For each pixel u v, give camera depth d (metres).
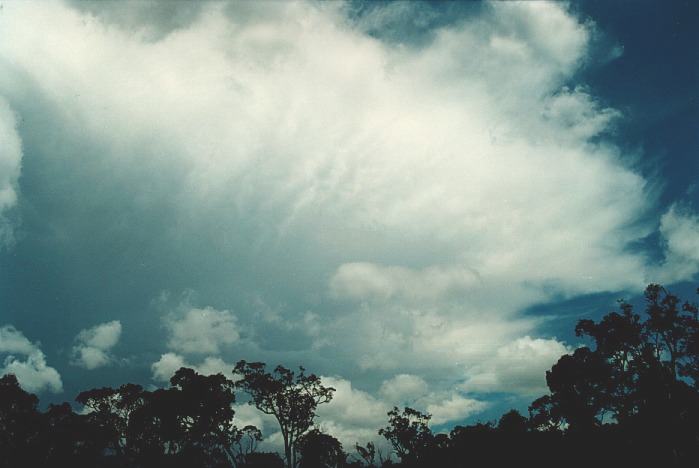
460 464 45.72
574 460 35.88
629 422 33.59
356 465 55.56
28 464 38.34
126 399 45.25
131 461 41.94
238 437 44.84
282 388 48.31
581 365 36.50
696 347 31.17
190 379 44.47
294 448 47.00
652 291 33.78
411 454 54.09
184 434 42.72
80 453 40.69
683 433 30.44
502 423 44.19
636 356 33.94
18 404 39.78
